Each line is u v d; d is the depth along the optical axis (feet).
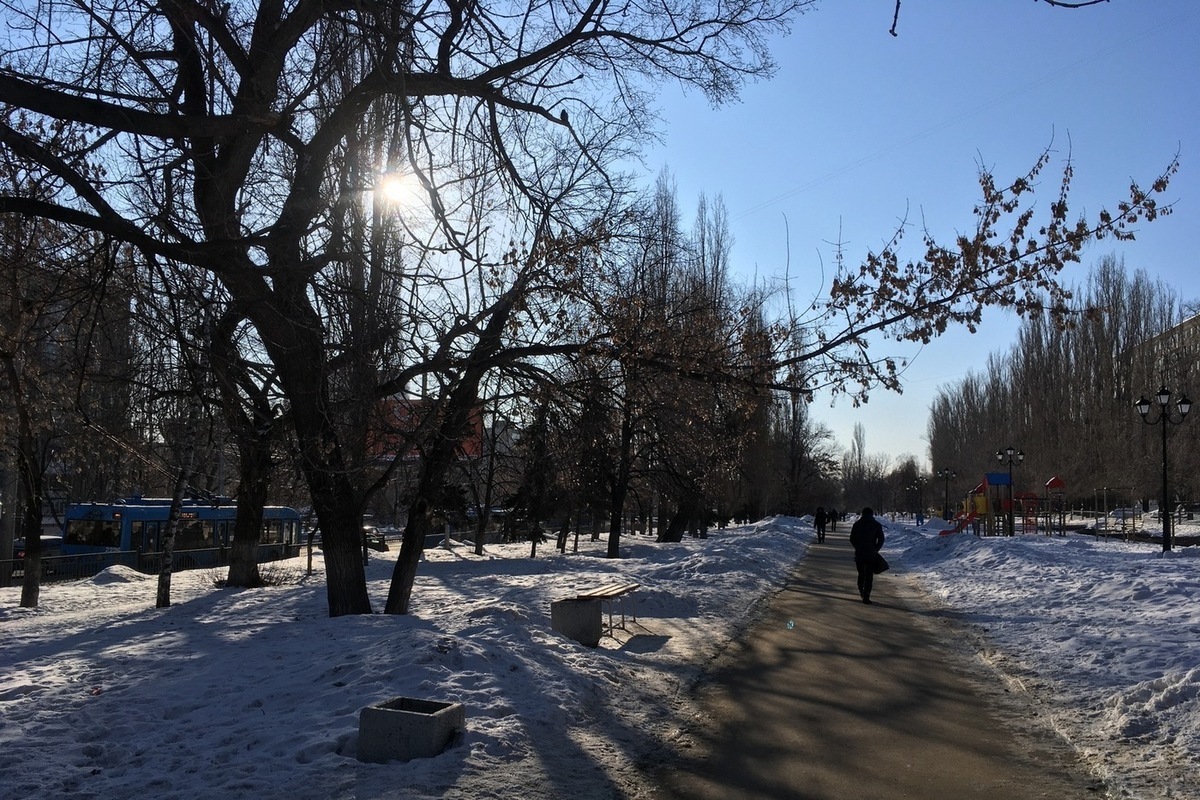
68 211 23.07
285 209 29.55
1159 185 27.40
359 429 36.86
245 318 32.27
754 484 143.13
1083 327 174.91
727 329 38.06
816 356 32.55
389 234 29.96
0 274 24.79
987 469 220.43
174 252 23.91
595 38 33.01
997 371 225.15
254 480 44.83
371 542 104.47
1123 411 167.12
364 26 25.68
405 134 26.43
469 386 41.27
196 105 28.94
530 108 31.83
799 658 36.24
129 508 111.14
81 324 25.02
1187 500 163.94
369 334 29.99
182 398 33.27
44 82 22.61
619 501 105.81
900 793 19.61
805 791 19.80
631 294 38.14
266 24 28.89
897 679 31.94
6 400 55.31
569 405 40.75
